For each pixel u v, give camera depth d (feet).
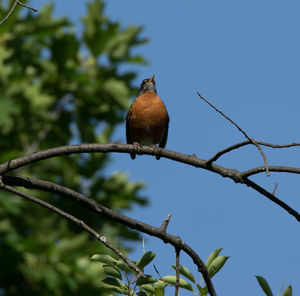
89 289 32.32
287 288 18.53
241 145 22.39
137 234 37.68
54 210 18.06
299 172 22.89
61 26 42.83
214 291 20.03
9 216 34.65
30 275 32.35
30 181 22.34
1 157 36.09
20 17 41.93
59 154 24.14
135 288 19.35
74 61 43.47
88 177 40.27
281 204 23.32
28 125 39.83
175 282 19.93
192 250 20.54
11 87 38.93
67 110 43.60
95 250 33.12
